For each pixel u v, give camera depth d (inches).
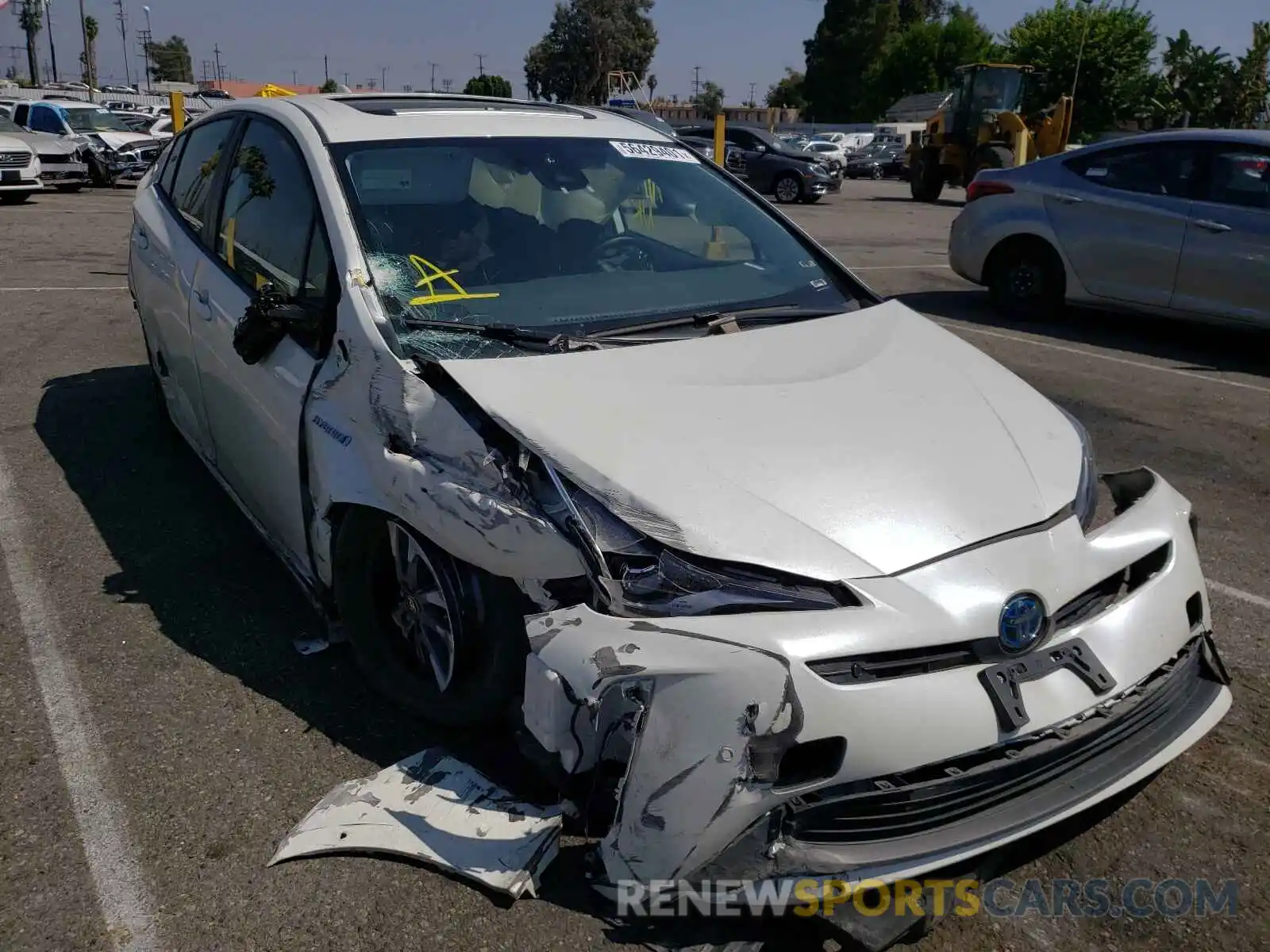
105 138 826.2
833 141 1863.9
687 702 85.0
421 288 124.3
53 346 290.5
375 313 119.0
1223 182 313.4
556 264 135.2
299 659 136.7
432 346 116.3
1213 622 152.4
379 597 123.9
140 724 123.3
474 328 119.9
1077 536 101.3
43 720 124.2
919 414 112.8
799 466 100.7
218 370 153.0
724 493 96.7
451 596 107.9
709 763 84.4
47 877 100.4
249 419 143.1
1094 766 96.6
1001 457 108.1
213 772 114.9
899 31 3191.4
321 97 162.4
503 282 130.0
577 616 91.7
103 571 161.3
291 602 151.9
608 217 145.7
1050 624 94.7
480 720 111.7
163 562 164.7
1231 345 332.2
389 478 109.8
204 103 1261.1
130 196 761.0
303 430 125.6
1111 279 336.5
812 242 157.6
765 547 92.3
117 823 107.3
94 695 129.0
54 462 205.9
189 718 124.4
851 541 93.8
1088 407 262.7
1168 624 102.0
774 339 126.6
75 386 253.9
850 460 102.4
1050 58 1766.7
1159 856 105.4
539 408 105.0
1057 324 359.6
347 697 128.1
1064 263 346.9
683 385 111.7
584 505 96.5
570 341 119.0
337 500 116.4
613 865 87.6
